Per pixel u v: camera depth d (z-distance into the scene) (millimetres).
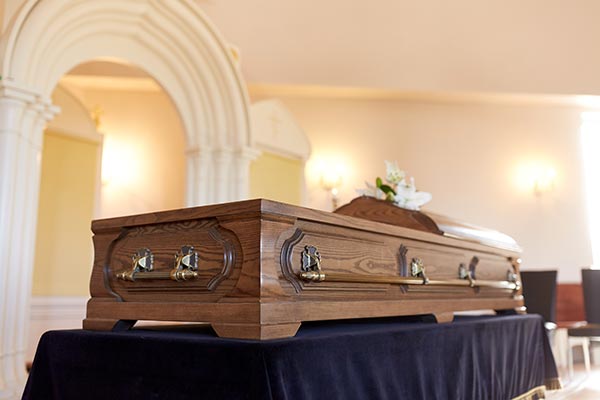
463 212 6574
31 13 3350
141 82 6270
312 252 1301
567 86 6188
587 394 3793
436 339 1609
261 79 5906
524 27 6113
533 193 6602
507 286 2463
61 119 5512
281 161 5582
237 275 1209
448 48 6164
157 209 6379
